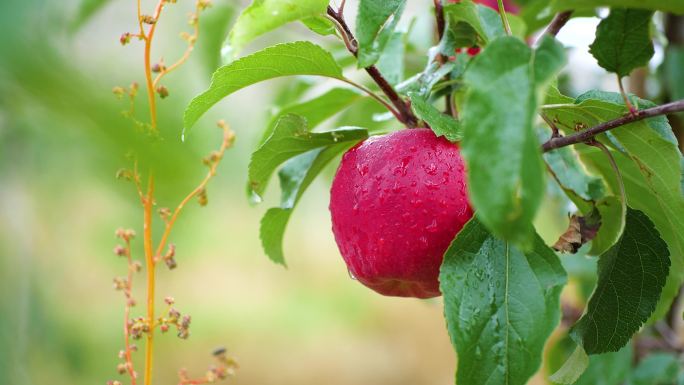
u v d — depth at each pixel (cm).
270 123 97
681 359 109
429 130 82
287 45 80
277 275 339
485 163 66
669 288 90
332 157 87
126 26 114
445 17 85
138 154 67
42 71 65
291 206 88
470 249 76
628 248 80
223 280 327
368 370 317
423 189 79
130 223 133
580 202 89
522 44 69
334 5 80
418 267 80
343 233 82
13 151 82
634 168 86
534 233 76
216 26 123
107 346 186
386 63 95
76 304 188
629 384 107
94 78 67
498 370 74
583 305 114
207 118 105
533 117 66
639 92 109
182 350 291
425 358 323
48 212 107
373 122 109
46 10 66
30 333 94
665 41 103
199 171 69
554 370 114
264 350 313
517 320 75
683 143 105
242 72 81
